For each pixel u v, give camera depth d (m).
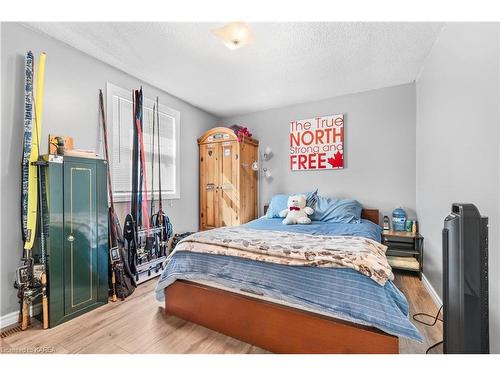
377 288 1.26
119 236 2.41
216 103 3.76
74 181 1.95
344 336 1.28
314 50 2.30
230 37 2.01
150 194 3.11
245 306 1.58
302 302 1.39
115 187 2.67
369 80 2.97
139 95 2.78
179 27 1.97
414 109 3.02
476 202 1.38
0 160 1.78
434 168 2.20
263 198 4.07
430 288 2.30
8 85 1.83
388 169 3.17
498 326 1.12
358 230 2.35
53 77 2.11
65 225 1.88
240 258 1.68
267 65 2.59
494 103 1.20
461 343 0.97
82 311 1.96
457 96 1.66
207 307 1.74
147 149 3.08
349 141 3.41
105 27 1.96
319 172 3.62
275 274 1.51
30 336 1.65
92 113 2.42
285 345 1.44
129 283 2.37
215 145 3.80
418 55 2.38
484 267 0.96
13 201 1.85
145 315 1.94
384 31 2.00
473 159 1.42
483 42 1.31
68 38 2.11
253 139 3.97
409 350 1.46
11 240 1.84
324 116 3.56
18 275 1.74
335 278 1.35
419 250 2.66
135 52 2.34
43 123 2.04
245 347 1.52
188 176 3.75
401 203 3.10
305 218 2.87
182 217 3.62
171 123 3.46
